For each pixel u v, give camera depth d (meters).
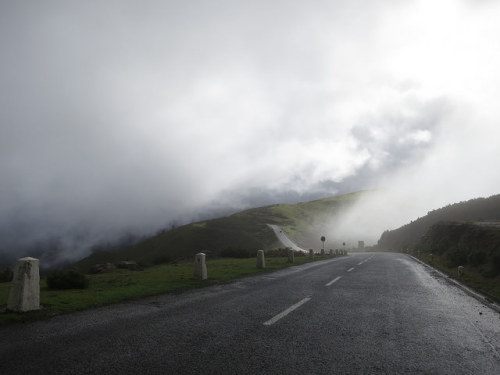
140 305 7.73
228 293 9.52
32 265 7.17
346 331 5.26
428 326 5.65
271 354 4.15
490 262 14.00
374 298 8.41
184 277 15.04
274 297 8.62
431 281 12.29
